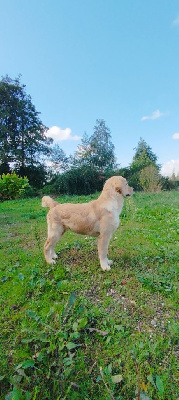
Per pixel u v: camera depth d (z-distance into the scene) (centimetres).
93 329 91
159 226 237
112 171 790
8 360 81
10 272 141
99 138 856
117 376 72
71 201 507
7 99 862
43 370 76
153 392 69
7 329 94
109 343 86
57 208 143
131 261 149
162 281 122
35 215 311
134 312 103
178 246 178
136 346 85
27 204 443
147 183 651
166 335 91
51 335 85
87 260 153
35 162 888
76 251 169
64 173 728
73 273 135
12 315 102
